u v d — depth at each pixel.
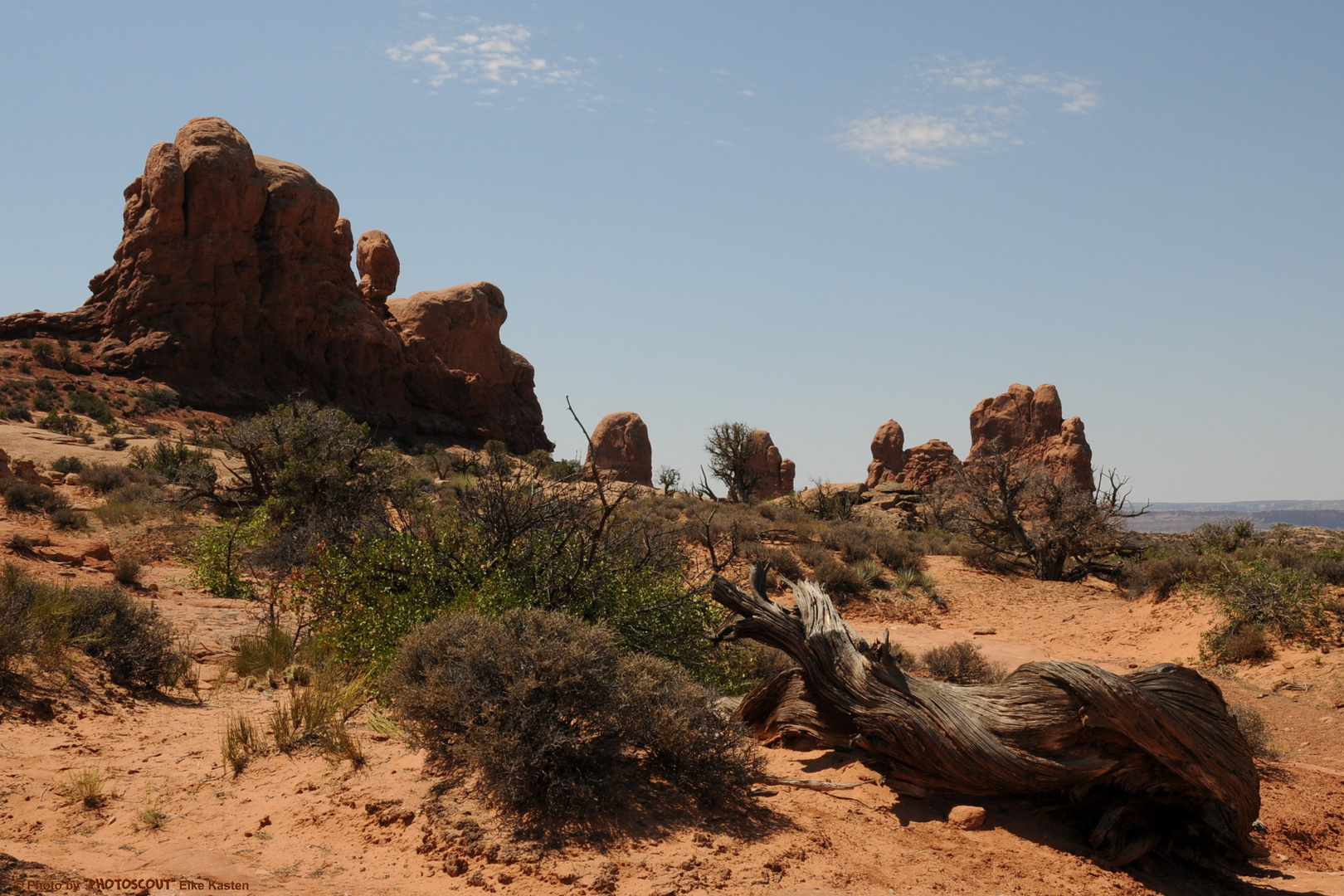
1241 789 5.71
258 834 4.66
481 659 5.29
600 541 8.93
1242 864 6.34
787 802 5.56
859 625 20.66
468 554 8.58
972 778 5.74
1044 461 107.25
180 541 19.05
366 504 17.28
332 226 75.25
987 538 33.59
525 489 9.12
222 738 6.41
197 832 4.65
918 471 110.50
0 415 47.12
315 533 13.75
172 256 66.56
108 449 38.56
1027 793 5.86
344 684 7.73
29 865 3.76
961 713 5.81
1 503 20.06
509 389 98.88
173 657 8.31
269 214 71.00
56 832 4.54
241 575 15.14
